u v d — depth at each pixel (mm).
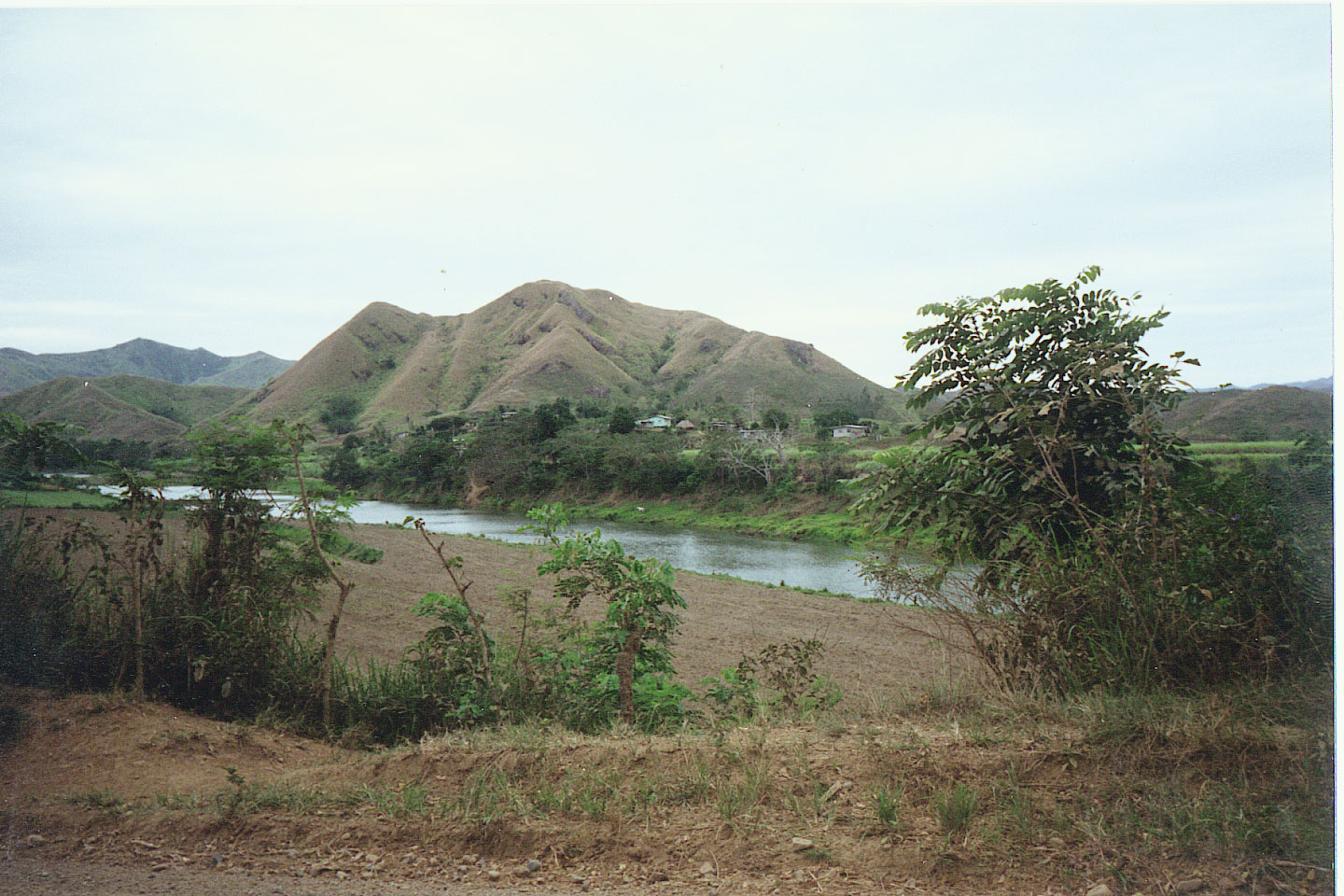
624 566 5305
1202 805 2658
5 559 5176
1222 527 3932
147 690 5188
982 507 5016
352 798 3455
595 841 2900
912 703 4285
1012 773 2984
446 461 85750
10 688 4699
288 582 5801
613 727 4391
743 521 52125
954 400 5523
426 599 5719
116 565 6301
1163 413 4941
